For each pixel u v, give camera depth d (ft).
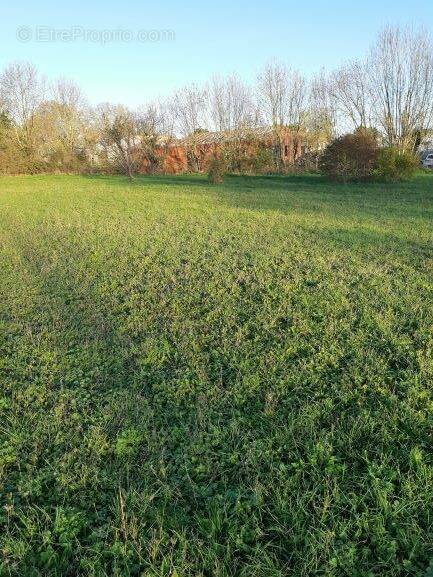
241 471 13.00
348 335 20.63
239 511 11.62
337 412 15.43
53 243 42.57
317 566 10.19
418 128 120.47
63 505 12.24
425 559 10.37
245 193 81.35
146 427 14.92
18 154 154.92
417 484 12.10
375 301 24.54
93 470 13.15
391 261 32.55
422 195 71.61
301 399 16.29
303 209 58.95
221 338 21.16
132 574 10.39
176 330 22.04
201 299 26.32
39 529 11.43
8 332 22.49
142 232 46.09
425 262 31.91
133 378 17.88
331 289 26.55
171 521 11.46
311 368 18.02
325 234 42.29
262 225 47.80
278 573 10.00
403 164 94.48
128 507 11.87
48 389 17.34
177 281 29.78
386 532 10.90
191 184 104.17
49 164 159.94
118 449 13.92
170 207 64.34
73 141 169.17
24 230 49.85
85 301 26.76
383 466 12.81
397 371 17.70
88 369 18.88
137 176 138.92
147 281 29.86
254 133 147.74
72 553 10.91
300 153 146.61
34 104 167.73
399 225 45.93
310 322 22.17
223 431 14.65
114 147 144.66
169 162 156.35
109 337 21.61
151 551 10.69
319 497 11.94
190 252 37.22
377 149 96.27
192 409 15.96
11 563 10.68
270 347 19.84
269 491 12.37
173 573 10.07
